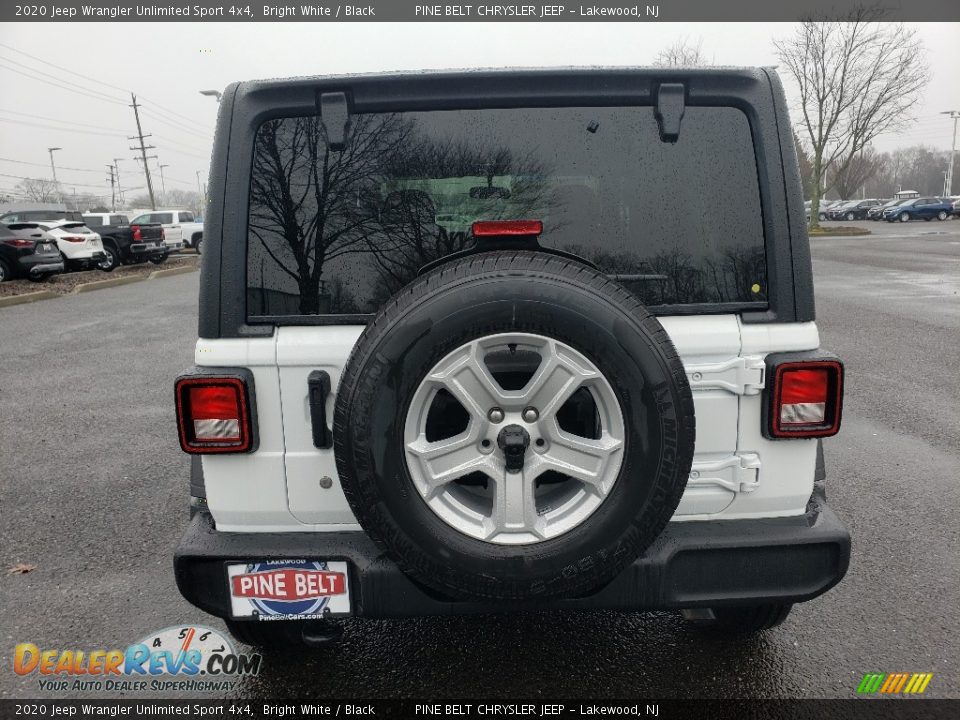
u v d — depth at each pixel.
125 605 3.32
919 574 3.44
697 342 2.17
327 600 2.22
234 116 2.17
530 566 1.99
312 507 2.27
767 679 2.69
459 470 2.01
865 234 35.34
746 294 2.22
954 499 4.30
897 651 2.86
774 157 2.17
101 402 6.96
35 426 6.20
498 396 1.97
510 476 2.00
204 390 2.16
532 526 2.01
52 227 20.28
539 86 2.16
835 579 2.25
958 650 2.86
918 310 11.28
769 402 2.19
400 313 1.91
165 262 26.19
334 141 2.17
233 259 2.18
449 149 2.21
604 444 1.97
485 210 2.25
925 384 6.89
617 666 2.78
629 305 1.93
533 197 2.23
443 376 1.95
